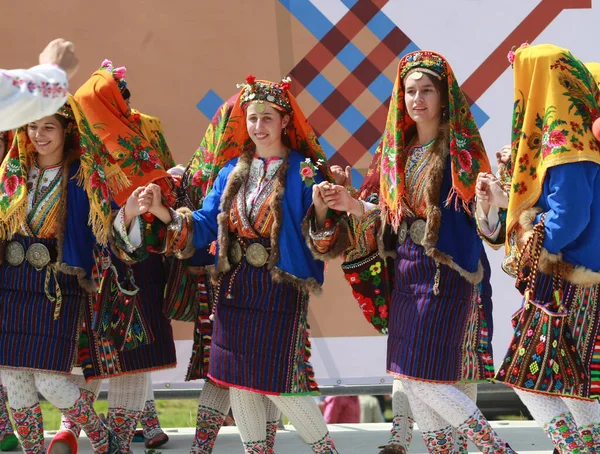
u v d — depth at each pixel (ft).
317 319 39.29
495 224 29.40
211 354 30.25
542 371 27.02
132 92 39.37
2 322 30.68
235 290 29.73
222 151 31.55
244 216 29.76
